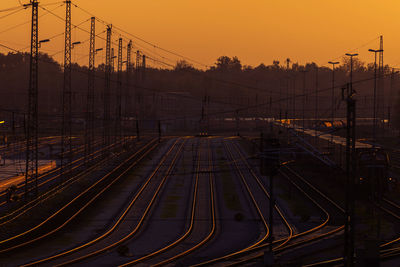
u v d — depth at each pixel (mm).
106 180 174250
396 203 128625
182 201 143125
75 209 127938
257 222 115812
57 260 83125
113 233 105312
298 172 187875
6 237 98438
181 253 87875
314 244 93188
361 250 64125
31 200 135000
